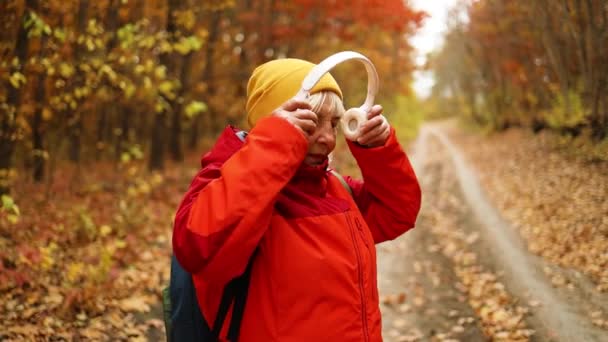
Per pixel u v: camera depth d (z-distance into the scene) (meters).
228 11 13.45
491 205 10.59
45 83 5.47
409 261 6.94
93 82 4.99
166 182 10.27
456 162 19.84
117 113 14.17
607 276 5.34
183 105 11.24
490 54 21.62
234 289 1.33
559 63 12.60
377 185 1.53
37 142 6.18
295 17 12.62
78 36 5.03
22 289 4.23
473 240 7.84
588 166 10.52
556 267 5.97
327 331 1.26
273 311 1.28
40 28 4.10
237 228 1.17
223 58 13.88
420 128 52.91
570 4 10.92
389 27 12.75
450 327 4.63
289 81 1.40
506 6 15.73
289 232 1.30
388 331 4.55
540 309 4.79
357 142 1.46
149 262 5.71
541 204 9.13
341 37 12.73
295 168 1.25
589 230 6.89
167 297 1.58
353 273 1.31
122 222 6.45
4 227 5.23
